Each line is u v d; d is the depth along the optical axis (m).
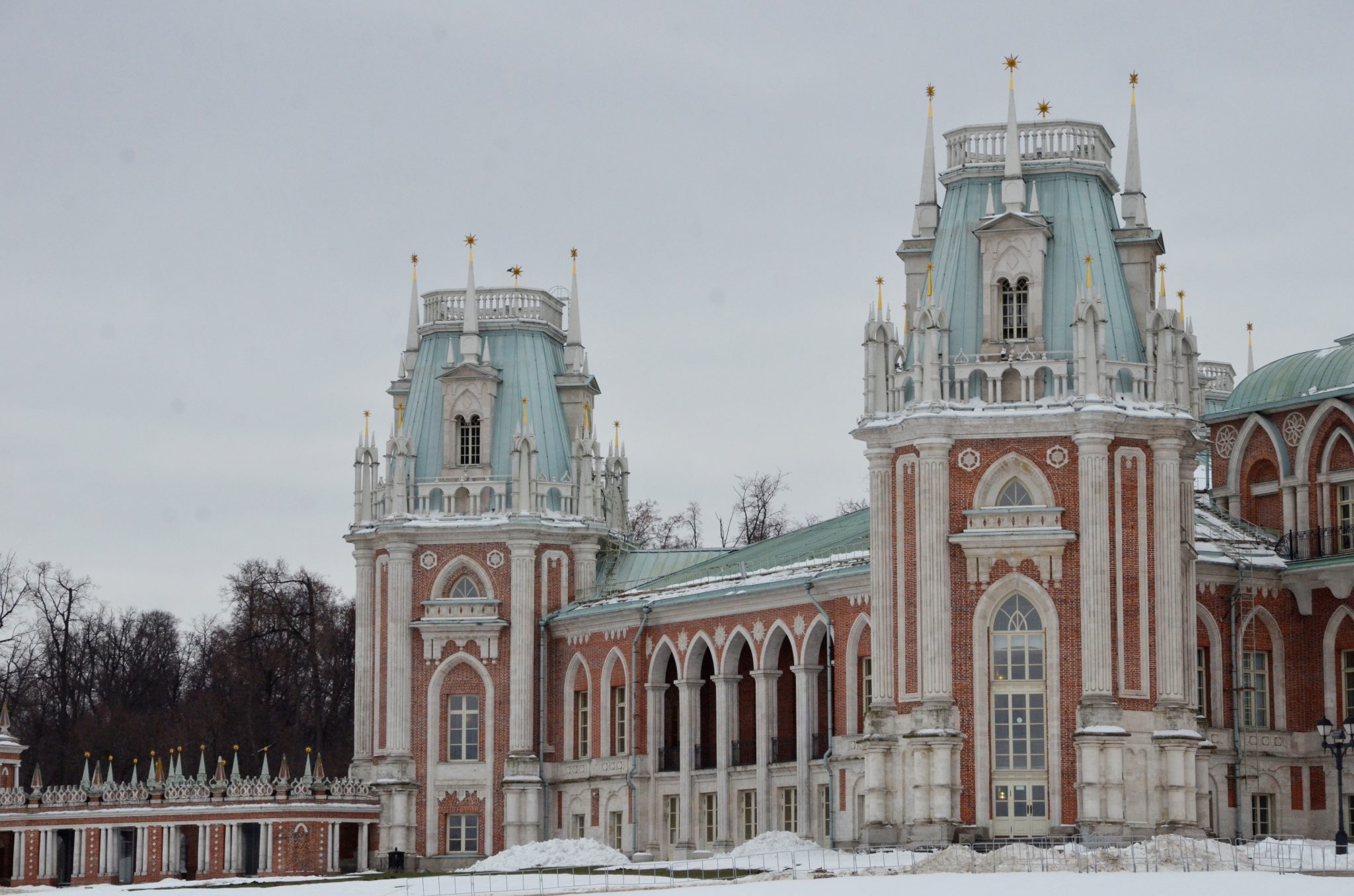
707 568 112.88
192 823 116.12
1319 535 103.38
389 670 116.81
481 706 116.25
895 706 90.81
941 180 96.38
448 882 91.88
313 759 159.50
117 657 172.00
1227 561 99.25
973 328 92.75
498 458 118.81
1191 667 92.88
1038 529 89.12
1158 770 87.81
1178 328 92.12
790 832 100.69
